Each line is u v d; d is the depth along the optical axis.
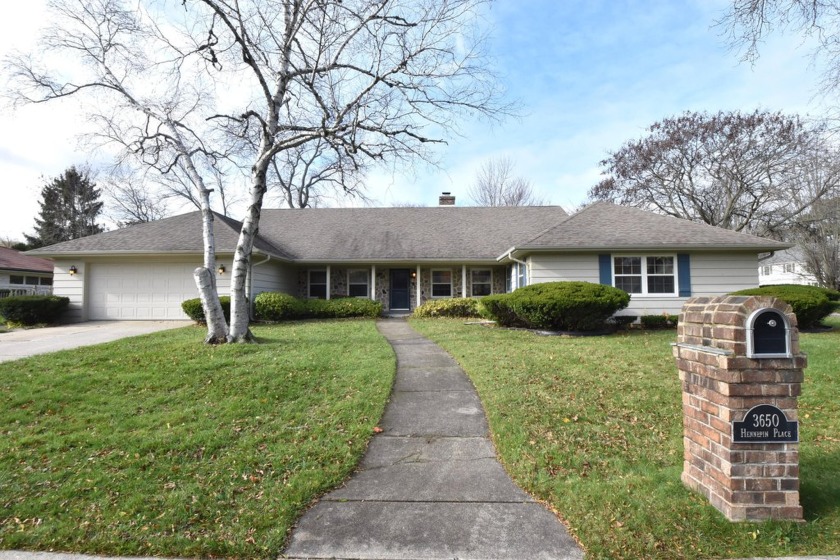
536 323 10.92
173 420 4.60
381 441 4.23
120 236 14.61
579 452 3.79
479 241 17.11
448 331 11.30
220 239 14.06
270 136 8.95
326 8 8.70
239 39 8.22
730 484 2.71
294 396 5.38
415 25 8.67
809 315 10.42
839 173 21.25
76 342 9.41
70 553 2.58
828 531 2.60
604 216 13.59
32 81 8.85
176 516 2.91
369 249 16.75
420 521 2.90
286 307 13.94
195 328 11.55
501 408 4.89
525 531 2.77
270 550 2.59
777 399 2.71
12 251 24.91
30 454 3.84
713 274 12.32
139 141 9.71
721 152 24.16
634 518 2.78
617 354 7.55
